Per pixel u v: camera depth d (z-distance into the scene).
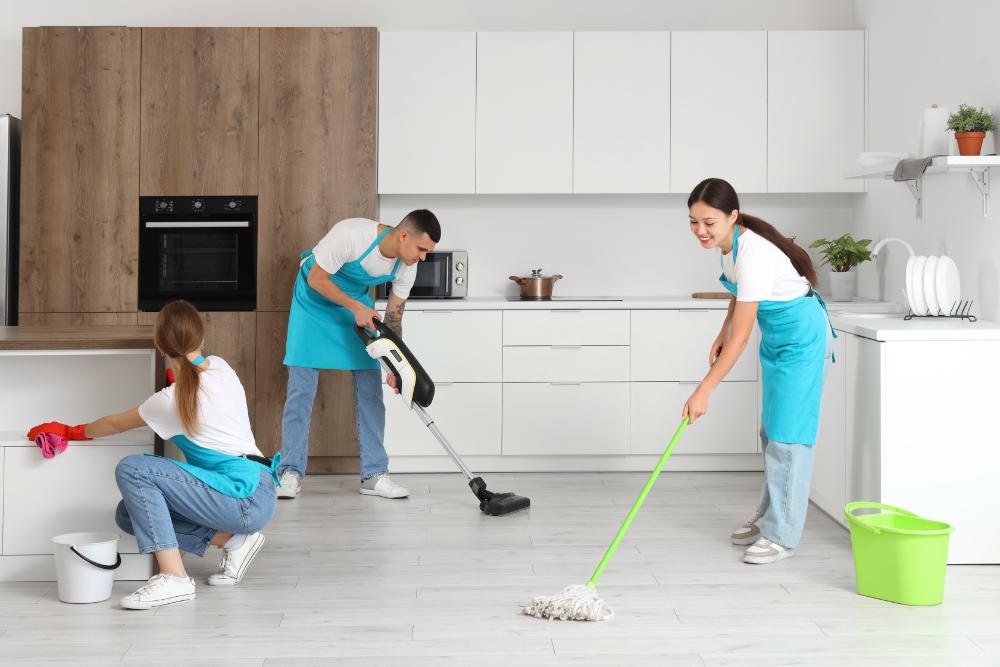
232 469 2.98
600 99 5.00
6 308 4.98
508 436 4.88
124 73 4.82
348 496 4.40
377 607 2.93
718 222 3.23
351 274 4.21
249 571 3.27
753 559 3.37
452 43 4.97
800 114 5.02
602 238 5.36
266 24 5.24
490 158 5.00
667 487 4.57
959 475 3.34
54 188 4.85
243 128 4.84
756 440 4.89
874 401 3.39
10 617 2.82
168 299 4.88
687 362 4.88
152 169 4.85
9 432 3.24
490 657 2.54
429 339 4.85
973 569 3.31
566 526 3.87
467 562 3.38
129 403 3.31
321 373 4.88
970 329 3.34
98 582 2.95
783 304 3.32
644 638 2.68
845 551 3.51
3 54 5.22
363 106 4.86
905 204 4.64
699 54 5.00
